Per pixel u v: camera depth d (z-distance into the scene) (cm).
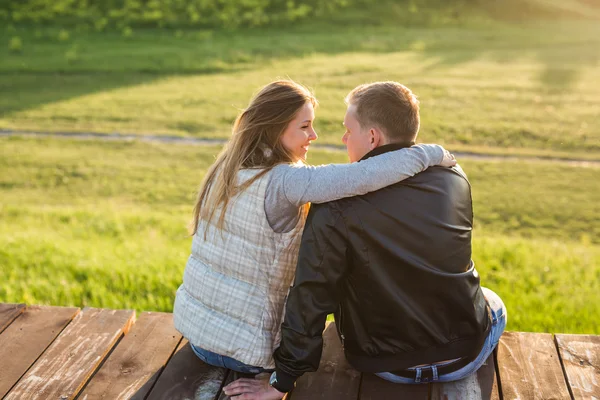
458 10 4166
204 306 334
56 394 335
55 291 669
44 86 2609
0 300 643
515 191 1488
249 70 2841
